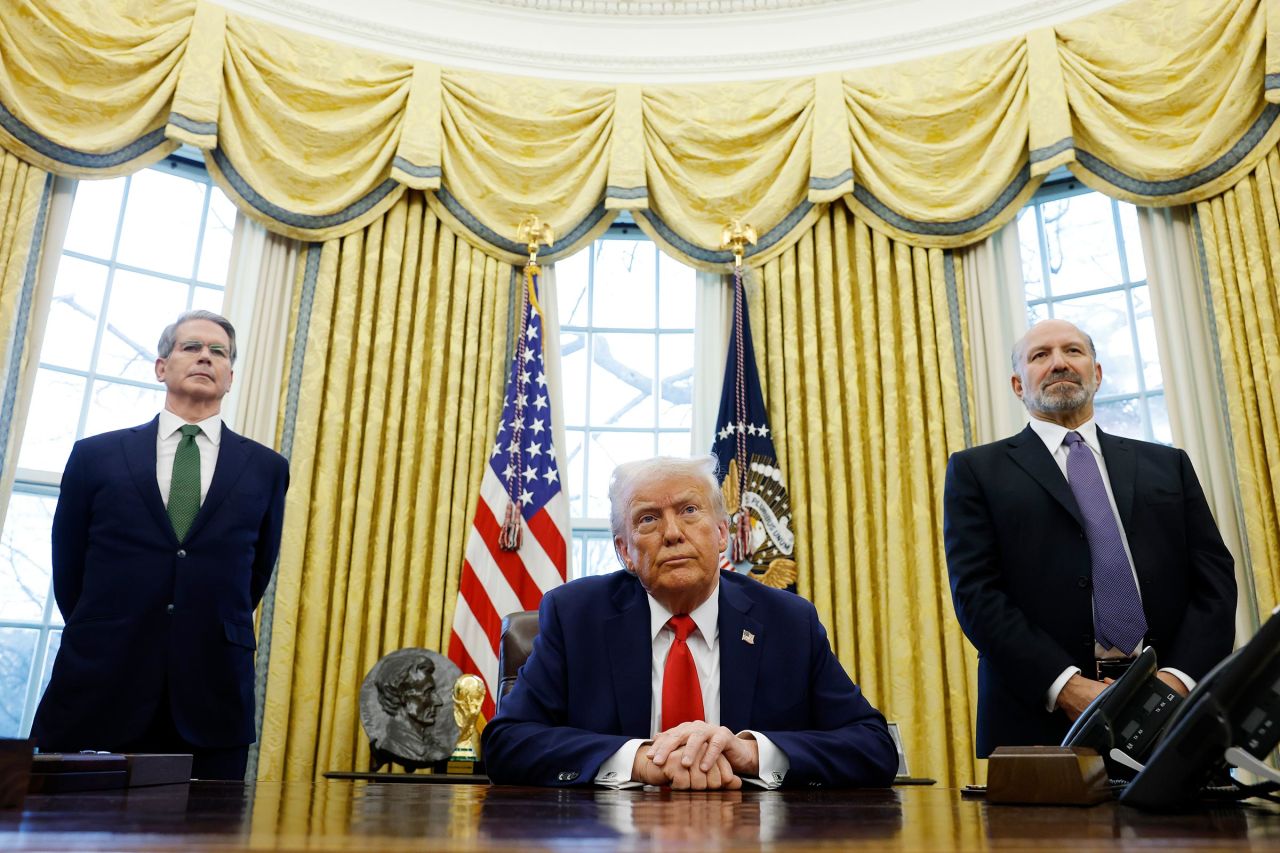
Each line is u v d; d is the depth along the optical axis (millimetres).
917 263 4508
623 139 4738
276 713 3805
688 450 4926
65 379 4285
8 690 3951
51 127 3984
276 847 482
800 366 4500
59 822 604
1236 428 3832
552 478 4246
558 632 1692
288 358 4305
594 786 1343
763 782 1346
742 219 4664
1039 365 2465
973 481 2400
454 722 3473
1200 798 939
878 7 4918
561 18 5047
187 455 2635
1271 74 3951
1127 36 4367
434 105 4664
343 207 4441
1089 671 2156
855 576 4164
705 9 5043
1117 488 2295
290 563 3982
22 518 4113
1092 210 4715
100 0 4168
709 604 1708
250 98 4406
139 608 2402
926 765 3859
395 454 4250
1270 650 794
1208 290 4070
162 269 4594
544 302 4668
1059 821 717
